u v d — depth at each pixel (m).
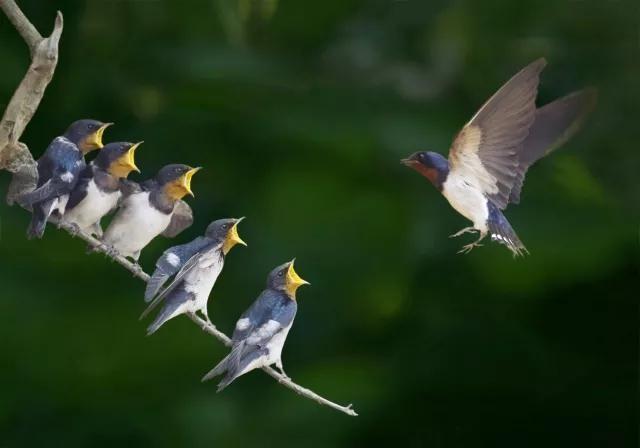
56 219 8.57
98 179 8.66
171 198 8.75
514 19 14.84
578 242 13.74
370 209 13.85
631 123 14.39
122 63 14.51
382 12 15.15
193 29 14.74
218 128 14.21
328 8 14.95
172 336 13.29
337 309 14.09
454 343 14.21
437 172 8.16
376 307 14.19
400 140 13.84
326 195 13.90
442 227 13.95
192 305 7.99
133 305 13.25
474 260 13.94
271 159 14.11
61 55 14.32
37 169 8.45
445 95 14.76
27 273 13.11
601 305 14.19
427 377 14.11
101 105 14.38
